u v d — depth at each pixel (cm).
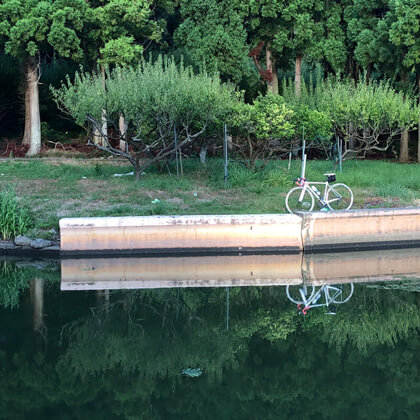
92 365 830
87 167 2130
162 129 1798
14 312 1016
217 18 2412
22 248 1383
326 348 893
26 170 2042
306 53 2758
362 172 1988
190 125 1917
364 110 2033
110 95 1684
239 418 682
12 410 692
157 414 686
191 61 2592
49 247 1371
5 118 3158
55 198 1595
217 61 2370
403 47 2500
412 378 796
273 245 1393
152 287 1166
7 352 862
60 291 1130
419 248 1478
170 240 1367
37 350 873
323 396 748
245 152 2314
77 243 1354
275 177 1820
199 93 1705
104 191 1664
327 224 1418
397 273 1268
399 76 2803
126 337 932
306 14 2605
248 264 1324
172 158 2034
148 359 857
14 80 2975
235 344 909
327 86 2516
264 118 1822
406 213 1470
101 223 1353
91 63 2638
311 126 1916
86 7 2331
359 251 1437
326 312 1042
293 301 1096
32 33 2259
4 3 2312
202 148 2125
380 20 2556
